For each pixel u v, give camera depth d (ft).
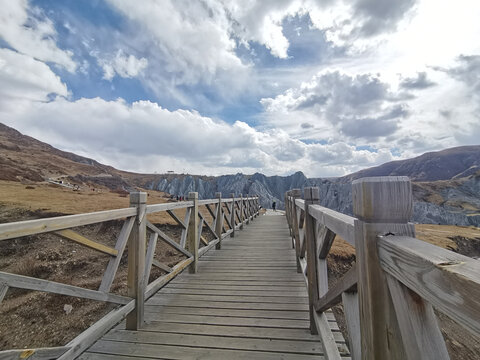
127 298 7.73
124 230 7.70
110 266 7.13
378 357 2.61
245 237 24.35
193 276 12.91
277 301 9.78
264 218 47.19
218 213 19.71
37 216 34.40
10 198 43.86
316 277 7.26
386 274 2.62
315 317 7.20
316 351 6.64
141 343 7.15
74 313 15.49
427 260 1.86
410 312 2.29
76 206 40.22
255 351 6.71
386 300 2.61
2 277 4.17
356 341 4.08
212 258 16.46
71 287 5.63
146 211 8.66
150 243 9.32
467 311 1.43
